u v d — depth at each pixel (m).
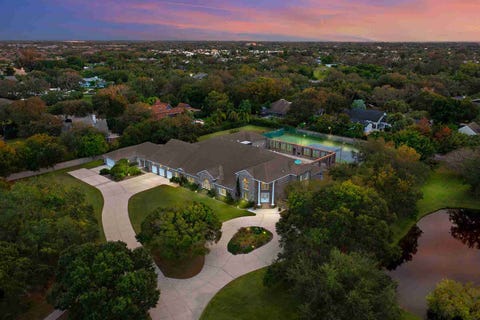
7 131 99.06
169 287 40.38
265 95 137.25
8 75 199.75
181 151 76.25
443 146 80.25
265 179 58.34
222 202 62.56
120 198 64.50
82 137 83.81
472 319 32.31
